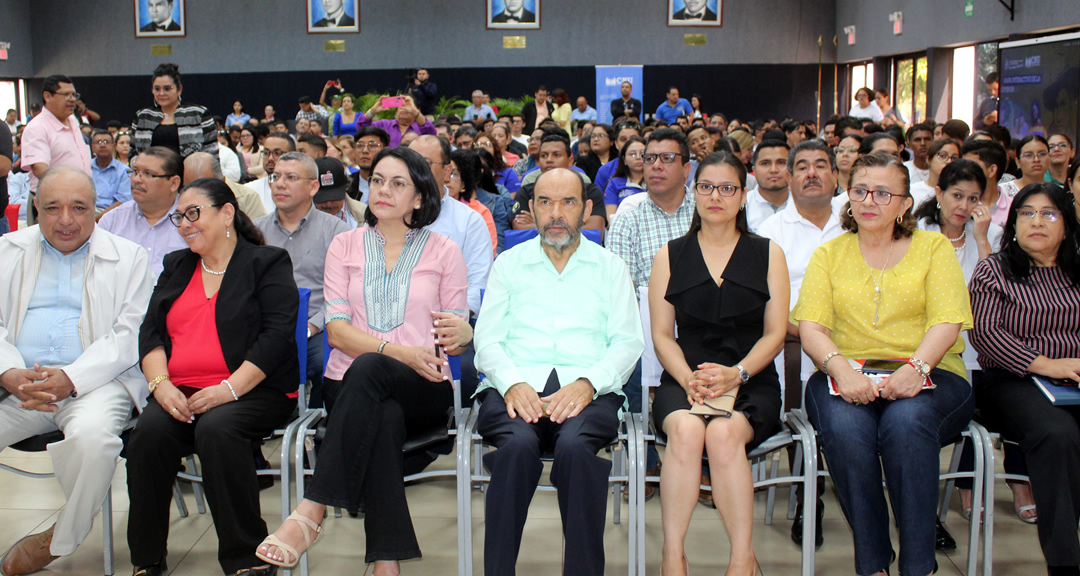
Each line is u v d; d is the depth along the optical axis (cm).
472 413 255
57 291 271
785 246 321
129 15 1513
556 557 265
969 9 1098
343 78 1527
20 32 1494
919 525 224
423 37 1520
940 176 312
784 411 289
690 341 261
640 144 474
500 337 258
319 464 227
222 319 254
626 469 287
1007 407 248
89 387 253
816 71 1538
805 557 232
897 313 256
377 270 267
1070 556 227
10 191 600
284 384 258
